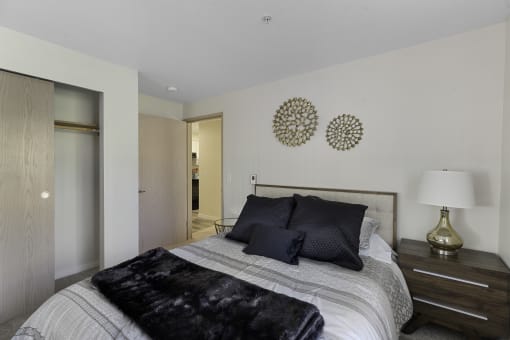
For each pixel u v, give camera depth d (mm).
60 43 2152
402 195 2266
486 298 1600
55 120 2443
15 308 2008
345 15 1726
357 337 1073
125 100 2664
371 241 2105
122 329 1072
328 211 2068
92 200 3021
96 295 1333
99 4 1614
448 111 2047
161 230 3770
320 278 1574
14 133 1989
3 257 1952
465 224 1986
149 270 1572
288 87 2957
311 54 2352
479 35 1913
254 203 2518
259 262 1822
